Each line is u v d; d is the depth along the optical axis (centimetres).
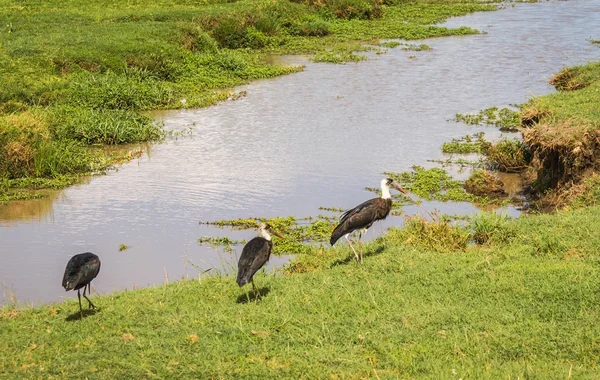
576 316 1041
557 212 1612
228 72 3409
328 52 3894
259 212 1823
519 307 1082
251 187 2008
